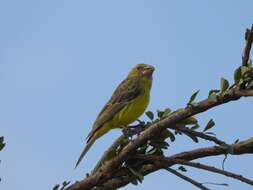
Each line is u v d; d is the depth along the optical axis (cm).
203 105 800
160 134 914
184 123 909
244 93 759
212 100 785
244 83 766
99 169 903
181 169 877
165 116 967
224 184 827
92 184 902
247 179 813
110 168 896
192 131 874
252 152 848
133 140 876
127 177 921
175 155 881
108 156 935
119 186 932
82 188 902
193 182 841
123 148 909
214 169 833
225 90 775
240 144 852
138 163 907
